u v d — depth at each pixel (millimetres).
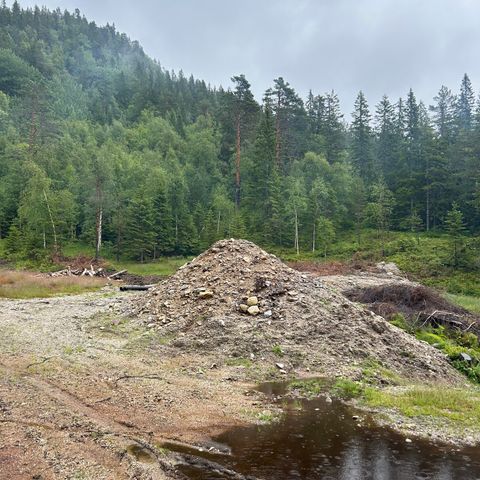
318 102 97812
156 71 185000
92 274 39719
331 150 87562
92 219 63250
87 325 16578
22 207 56531
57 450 7020
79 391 9820
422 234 62281
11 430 7582
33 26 170125
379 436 8422
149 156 82938
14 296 25109
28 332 15211
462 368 14375
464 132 74625
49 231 55375
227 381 11312
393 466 7203
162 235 59688
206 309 15422
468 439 8484
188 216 64312
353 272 43031
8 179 69438
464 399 10680
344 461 7324
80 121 101312
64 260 50094
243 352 13047
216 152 87438
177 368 12023
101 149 82875
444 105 85375
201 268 18281
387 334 14797
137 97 120688
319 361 12695
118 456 7004
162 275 40844
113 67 178000
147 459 7035
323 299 15922
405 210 69875
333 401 10297
